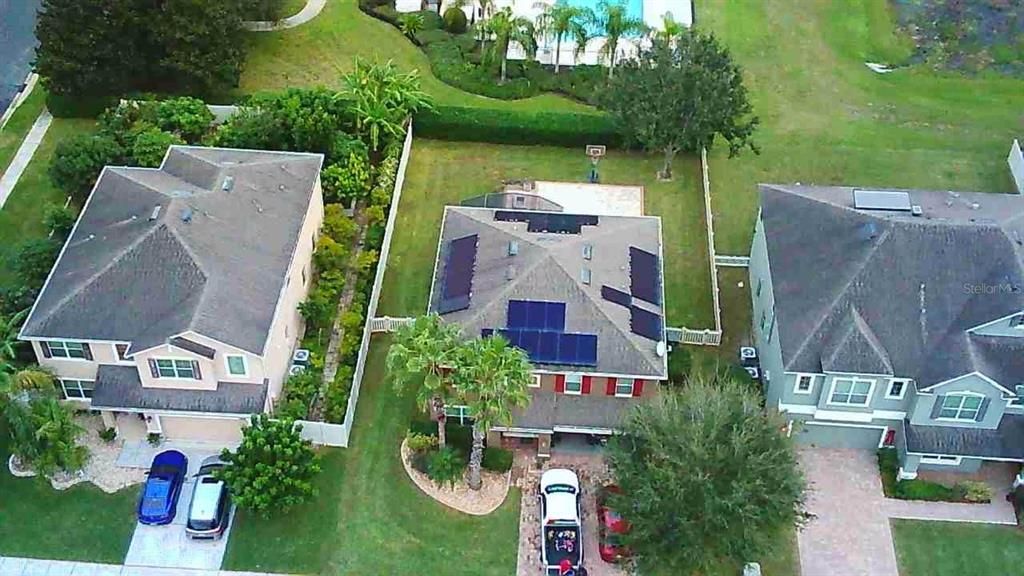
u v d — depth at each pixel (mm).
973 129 75125
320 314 59750
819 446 56062
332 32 82562
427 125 73062
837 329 52688
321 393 57312
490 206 66125
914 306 53125
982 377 50562
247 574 50375
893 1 86750
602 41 79625
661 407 48812
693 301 63219
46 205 67750
